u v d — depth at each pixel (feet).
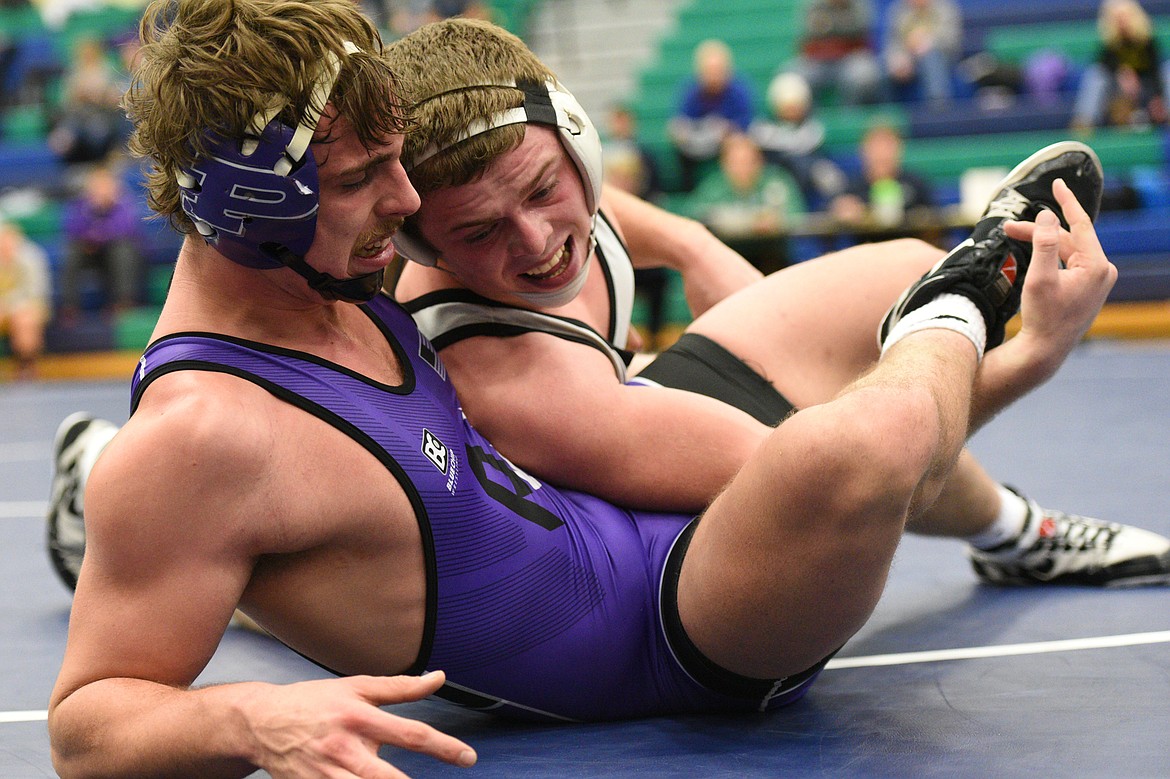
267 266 5.87
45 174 49.98
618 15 57.26
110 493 5.53
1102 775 6.05
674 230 9.82
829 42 47.96
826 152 44.45
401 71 6.72
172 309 6.13
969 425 7.44
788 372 8.41
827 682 8.05
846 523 6.06
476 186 6.69
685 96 43.45
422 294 7.61
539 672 6.98
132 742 5.45
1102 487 14.71
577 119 6.96
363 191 5.84
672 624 7.06
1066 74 46.09
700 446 7.34
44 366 41.63
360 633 6.35
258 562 6.05
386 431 6.15
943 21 47.65
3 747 7.47
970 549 10.56
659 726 7.26
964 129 44.19
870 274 8.63
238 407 5.69
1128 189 38.83
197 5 5.62
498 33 6.98
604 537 7.25
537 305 7.34
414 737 5.12
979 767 6.26
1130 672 7.79
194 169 5.67
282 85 5.51
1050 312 7.29
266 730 5.19
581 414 7.22
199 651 5.74
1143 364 30.48
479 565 6.55
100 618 5.62
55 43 58.70
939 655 8.52
